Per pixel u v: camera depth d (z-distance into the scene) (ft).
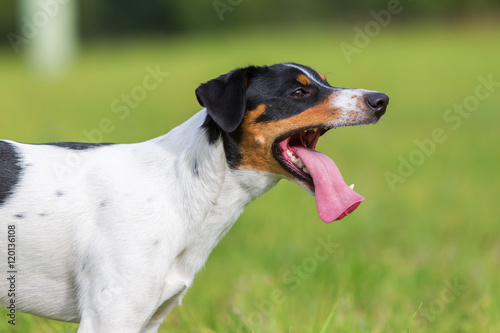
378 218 34.94
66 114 65.98
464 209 37.55
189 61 116.47
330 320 22.02
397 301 25.68
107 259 17.06
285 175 18.51
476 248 31.65
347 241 32.58
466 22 181.27
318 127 18.40
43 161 17.99
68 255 17.47
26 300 17.88
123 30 177.99
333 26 173.37
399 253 31.48
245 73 18.10
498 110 68.08
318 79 19.04
